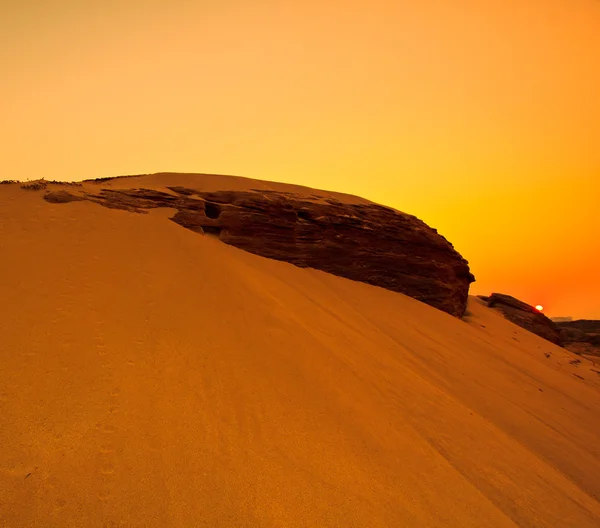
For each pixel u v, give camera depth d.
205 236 12.53
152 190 12.72
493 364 13.27
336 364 7.12
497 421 8.87
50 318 5.78
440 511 4.51
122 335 5.81
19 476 3.50
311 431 5.07
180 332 6.30
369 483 4.52
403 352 10.41
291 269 13.77
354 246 16.55
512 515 5.23
